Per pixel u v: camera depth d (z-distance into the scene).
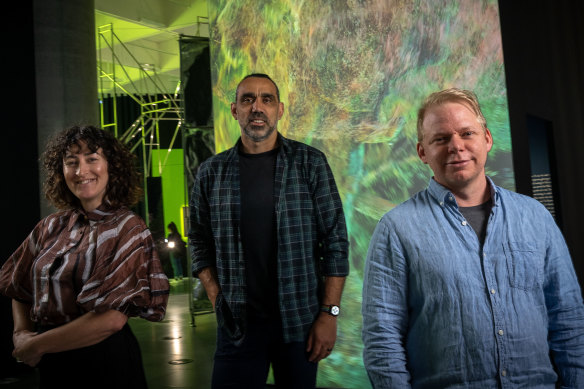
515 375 1.24
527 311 1.27
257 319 1.89
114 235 1.43
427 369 1.32
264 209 1.92
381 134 3.49
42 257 1.42
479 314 1.26
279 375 1.89
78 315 1.39
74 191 1.46
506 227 1.31
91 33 5.38
